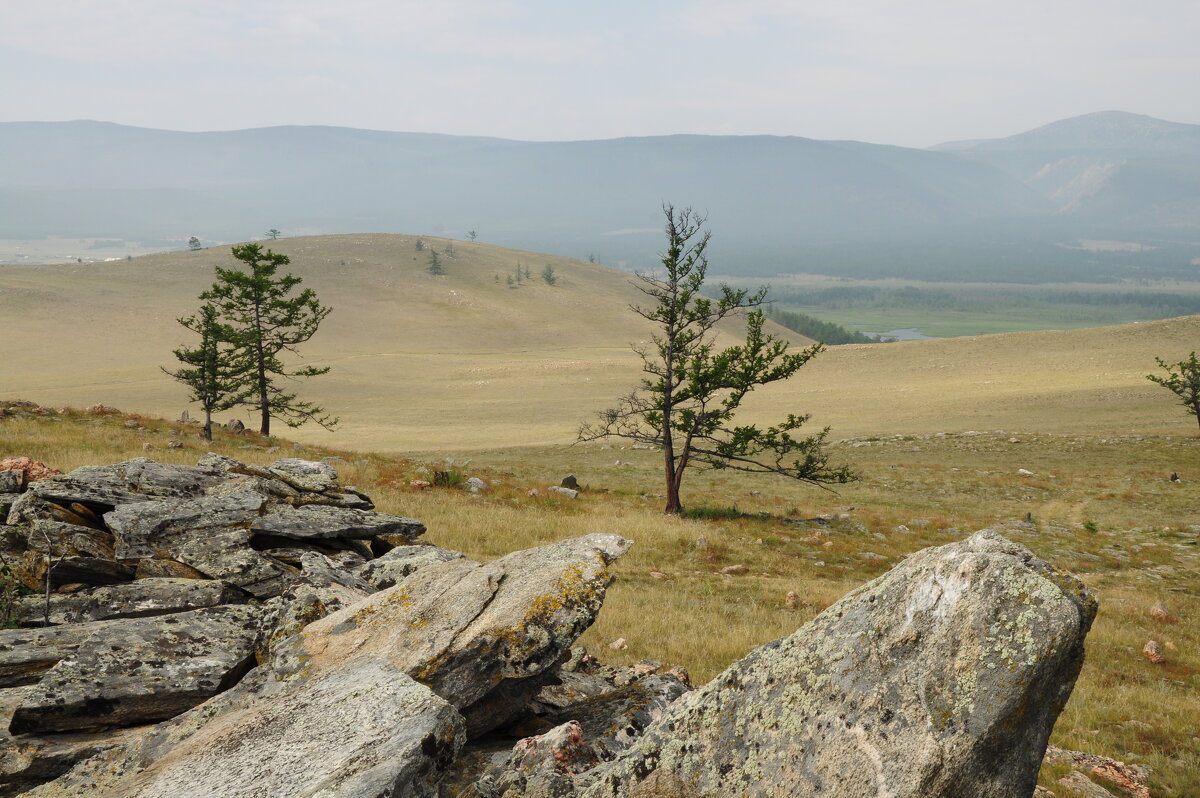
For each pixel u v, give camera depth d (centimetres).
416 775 434
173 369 14562
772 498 4528
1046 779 1049
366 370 15662
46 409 3694
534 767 505
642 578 2355
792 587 2375
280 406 5019
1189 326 13062
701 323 3706
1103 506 4472
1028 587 364
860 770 352
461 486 3441
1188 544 3572
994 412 8619
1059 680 362
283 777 432
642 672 892
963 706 346
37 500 1054
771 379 3709
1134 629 2159
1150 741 1315
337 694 520
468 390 13450
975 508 4447
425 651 598
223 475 1337
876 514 4012
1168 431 6888
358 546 1246
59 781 512
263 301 4894
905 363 13200
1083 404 8625
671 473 3675
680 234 3597
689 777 410
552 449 7156
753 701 413
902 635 381
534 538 2512
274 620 734
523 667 592
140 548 996
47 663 685
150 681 637
